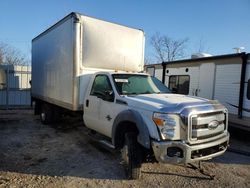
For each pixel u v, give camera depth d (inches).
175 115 166.4
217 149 181.3
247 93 312.8
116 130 204.4
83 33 269.3
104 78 238.5
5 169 202.8
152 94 216.5
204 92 372.2
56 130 350.3
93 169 207.2
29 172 198.2
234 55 325.1
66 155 240.8
